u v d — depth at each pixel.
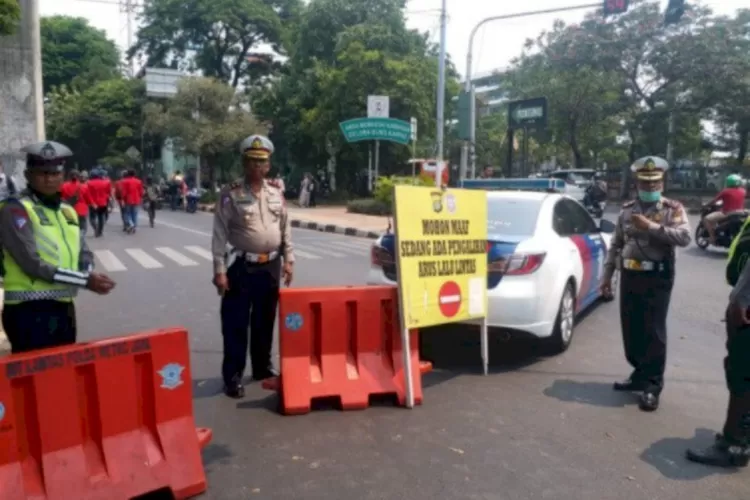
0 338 6.05
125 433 3.48
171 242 16.23
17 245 3.43
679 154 36.22
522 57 33.62
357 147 32.09
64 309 3.67
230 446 4.25
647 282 4.98
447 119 33.09
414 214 5.03
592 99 31.95
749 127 30.88
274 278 5.21
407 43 32.19
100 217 17.42
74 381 3.31
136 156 40.28
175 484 3.55
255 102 38.22
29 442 3.21
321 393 4.88
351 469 3.92
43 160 3.48
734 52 29.55
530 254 5.82
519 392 5.33
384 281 6.14
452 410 4.92
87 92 49.00
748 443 4.01
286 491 3.66
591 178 26.97
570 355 6.39
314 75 33.75
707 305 8.93
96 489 3.32
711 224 13.65
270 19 41.19
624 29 30.62
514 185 8.15
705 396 5.29
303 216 24.88
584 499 3.58
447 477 3.82
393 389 5.02
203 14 40.41
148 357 3.56
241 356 5.17
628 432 4.53
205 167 43.28
